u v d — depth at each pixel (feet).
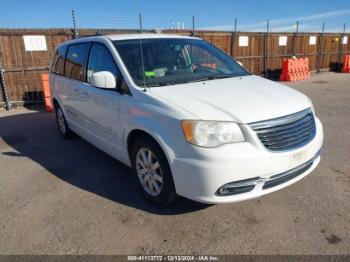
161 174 10.27
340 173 13.34
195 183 9.05
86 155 16.66
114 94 12.00
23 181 13.69
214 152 8.72
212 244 9.04
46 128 22.80
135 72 11.69
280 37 49.93
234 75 13.20
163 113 9.64
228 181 8.79
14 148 18.37
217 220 10.16
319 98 31.78
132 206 11.19
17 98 31.17
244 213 10.48
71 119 17.34
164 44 13.50
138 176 11.55
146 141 10.54
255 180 9.06
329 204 10.90
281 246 8.85
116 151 12.78
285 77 47.57
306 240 9.06
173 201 10.49
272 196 11.47
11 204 11.69
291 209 10.64
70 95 16.46
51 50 31.27
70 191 12.56
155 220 10.28
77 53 16.03
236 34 43.93
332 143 17.21
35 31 30.32
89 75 14.29
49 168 15.06
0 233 9.89
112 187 12.77
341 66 63.16
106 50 13.04
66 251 8.95
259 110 9.36
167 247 8.98
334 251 8.59
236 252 8.69
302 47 54.39
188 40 14.65
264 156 8.91
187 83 11.53
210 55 14.37
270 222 9.96
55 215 10.82
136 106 10.70
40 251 8.98
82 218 10.57
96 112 13.64
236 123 8.93
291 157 9.37
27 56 30.55
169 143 9.45
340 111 25.31
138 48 12.73
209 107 9.37
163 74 12.07
